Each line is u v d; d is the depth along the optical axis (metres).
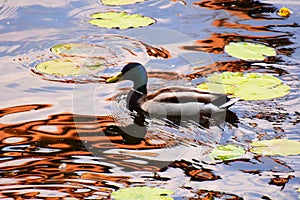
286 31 14.79
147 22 15.17
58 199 9.09
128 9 16.08
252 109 11.53
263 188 9.34
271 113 11.38
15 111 11.57
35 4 16.16
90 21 15.26
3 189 9.31
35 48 14.02
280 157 10.09
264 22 15.30
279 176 9.62
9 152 10.29
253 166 9.88
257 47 13.78
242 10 16.06
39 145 10.52
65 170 9.84
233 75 12.58
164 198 8.81
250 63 13.26
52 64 13.34
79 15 15.64
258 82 12.24
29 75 12.87
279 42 14.23
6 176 9.65
